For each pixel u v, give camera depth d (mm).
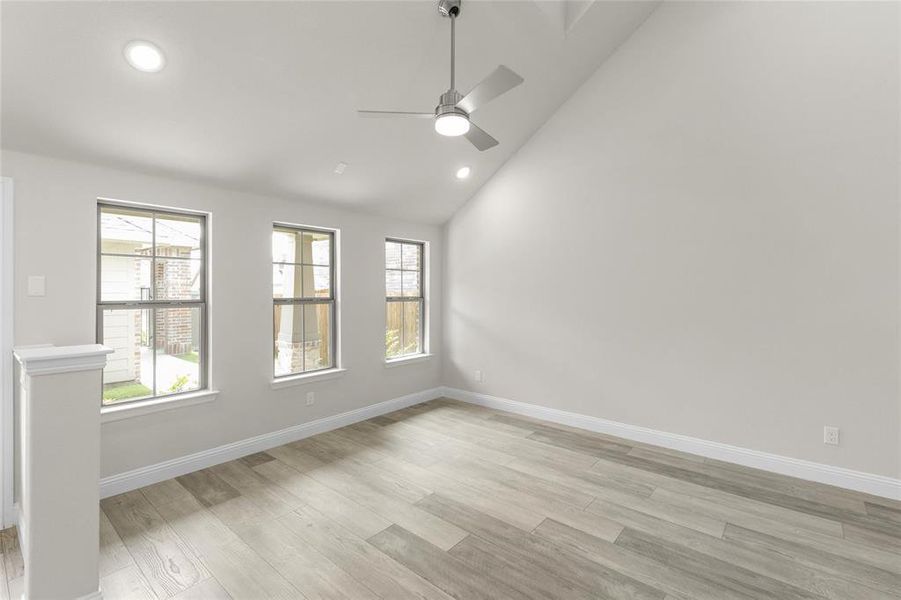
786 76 3033
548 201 4277
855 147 2805
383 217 4555
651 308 3660
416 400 4949
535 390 4422
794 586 1925
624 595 1864
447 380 5219
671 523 2436
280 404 3676
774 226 3094
